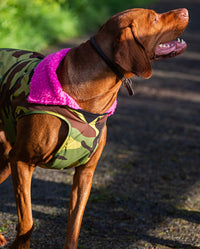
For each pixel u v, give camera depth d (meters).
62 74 2.58
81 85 2.56
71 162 2.70
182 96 8.55
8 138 2.96
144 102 7.93
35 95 2.56
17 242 2.75
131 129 6.41
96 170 4.86
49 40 10.55
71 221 2.82
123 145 5.73
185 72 10.61
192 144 6.00
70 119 2.55
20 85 2.72
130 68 2.47
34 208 3.84
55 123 2.54
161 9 19.44
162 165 5.17
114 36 2.56
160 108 7.62
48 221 3.63
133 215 3.89
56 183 4.45
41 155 2.62
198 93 8.88
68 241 2.79
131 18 2.60
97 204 4.05
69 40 11.25
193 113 7.49
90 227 3.60
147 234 3.55
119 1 17.09
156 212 3.97
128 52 2.46
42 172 4.70
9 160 2.93
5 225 3.48
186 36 15.00
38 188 4.28
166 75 10.18
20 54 3.10
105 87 2.59
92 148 2.69
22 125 2.62
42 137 2.56
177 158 5.43
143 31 2.61
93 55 2.57
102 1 16.20
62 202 4.03
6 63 3.01
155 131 6.41
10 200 3.97
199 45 13.77
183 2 23.30
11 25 9.41
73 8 13.69
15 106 2.70
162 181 4.71
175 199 4.27
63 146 2.58
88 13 14.02
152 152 5.58
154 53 2.71
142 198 4.25
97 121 2.65
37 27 10.66
